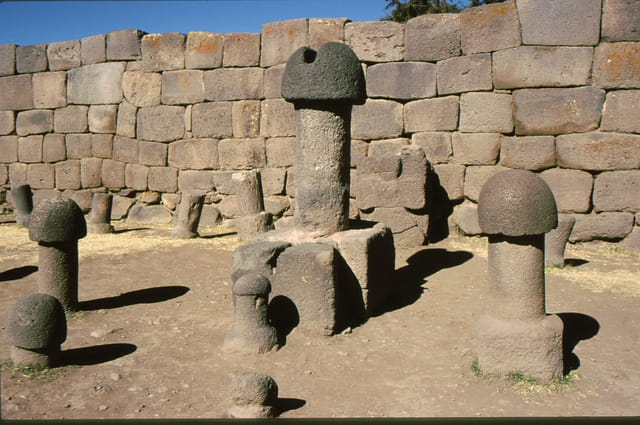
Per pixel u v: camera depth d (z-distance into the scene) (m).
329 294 5.44
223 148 11.45
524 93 9.23
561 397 4.21
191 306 6.38
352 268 5.85
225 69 11.30
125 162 12.24
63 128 12.62
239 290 5.13
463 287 6.98
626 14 8.63
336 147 6.02
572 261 8.20
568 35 8.94
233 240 9.84
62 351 5.01
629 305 6.24
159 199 12.14
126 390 4.29
